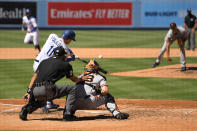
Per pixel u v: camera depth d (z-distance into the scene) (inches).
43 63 804.0
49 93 786.2
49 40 877.2
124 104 1066.1
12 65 1792.6
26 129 699.4
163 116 871.1
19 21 3540.8
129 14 3686.0
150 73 1615.4
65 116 801.6
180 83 1421.0
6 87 1301.7
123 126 741.9
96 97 834.8
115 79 1480.1
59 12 3585.1
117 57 2119.8
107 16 3656.5
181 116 876.0
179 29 1534.2
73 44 2723.9
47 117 864.3
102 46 2640.3
